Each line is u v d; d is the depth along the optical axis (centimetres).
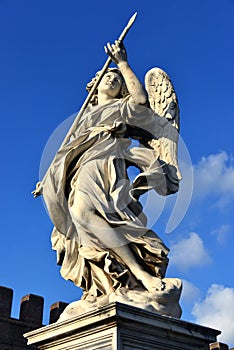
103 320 615
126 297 670
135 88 817
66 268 762
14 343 2441
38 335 686
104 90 864
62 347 661
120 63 830
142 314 625
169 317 646
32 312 2541
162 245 744
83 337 641
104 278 716
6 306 2495
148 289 693
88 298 710
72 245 759
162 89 866
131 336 616
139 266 718
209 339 674
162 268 737
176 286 695
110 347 604
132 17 824
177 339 652
